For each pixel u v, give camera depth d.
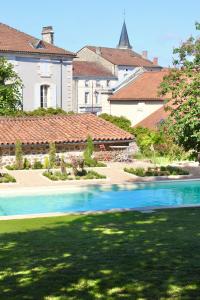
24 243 12.41
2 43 45.94
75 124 35.09
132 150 34.59
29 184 24.94
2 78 42.44
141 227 14.43
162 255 10.50
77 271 9.41
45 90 48.66
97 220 16.38
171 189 26.34
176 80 14.33
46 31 56.22
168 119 13.99
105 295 7.98
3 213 20.78
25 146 31.00
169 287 8.26
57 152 32.16
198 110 12.95
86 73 73.81
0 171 28.33
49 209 21.75
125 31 113.12
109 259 10.31
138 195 24.80
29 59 47.09
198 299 7.70
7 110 40.59
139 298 7.79
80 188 24.73
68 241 12.49
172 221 15.56
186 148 13.88
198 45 14.10
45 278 9.01
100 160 32.84
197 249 11.04
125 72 85.31
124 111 51.41
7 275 9.32
